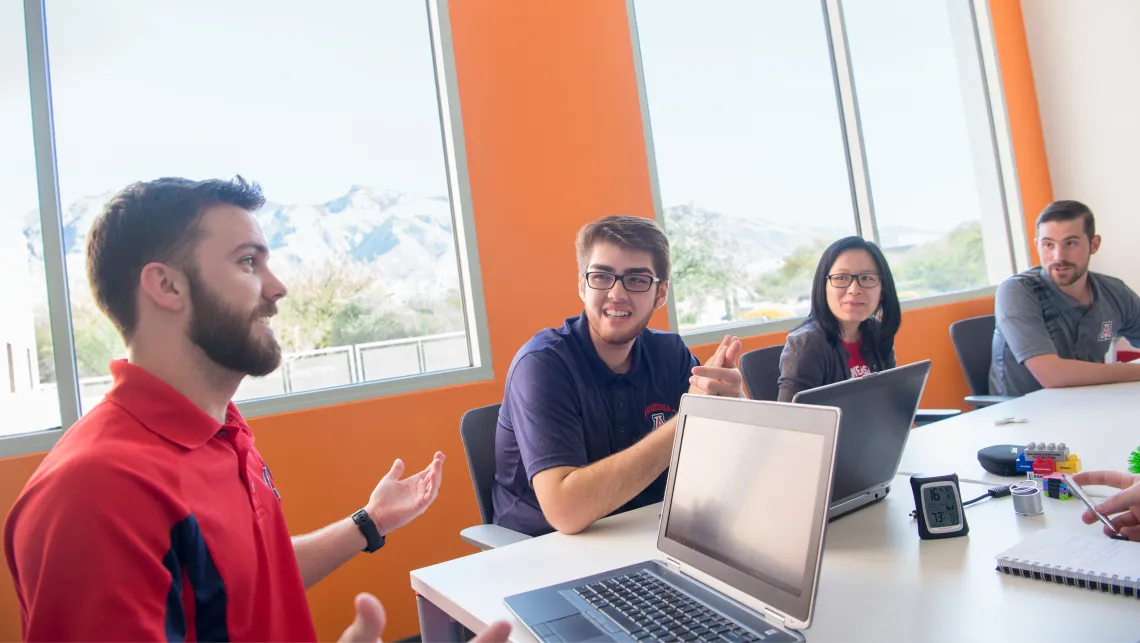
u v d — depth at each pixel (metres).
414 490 1.33
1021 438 1.68
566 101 2.71
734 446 0.98
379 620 0.78
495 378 2.50
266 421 2.08
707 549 0.97
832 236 3.61
